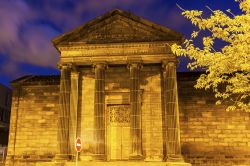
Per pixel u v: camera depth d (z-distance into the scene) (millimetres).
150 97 32062
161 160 30266
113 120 32375
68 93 29984
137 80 29391
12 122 37125
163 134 30984
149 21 30016
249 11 16188
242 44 16062
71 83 32406
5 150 42938
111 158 31344
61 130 29047
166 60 29344
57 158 28344
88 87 32938
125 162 27375
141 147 28531
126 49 30062
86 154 31016
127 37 30312
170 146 27906
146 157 30562
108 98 32562
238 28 16062
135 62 29688
